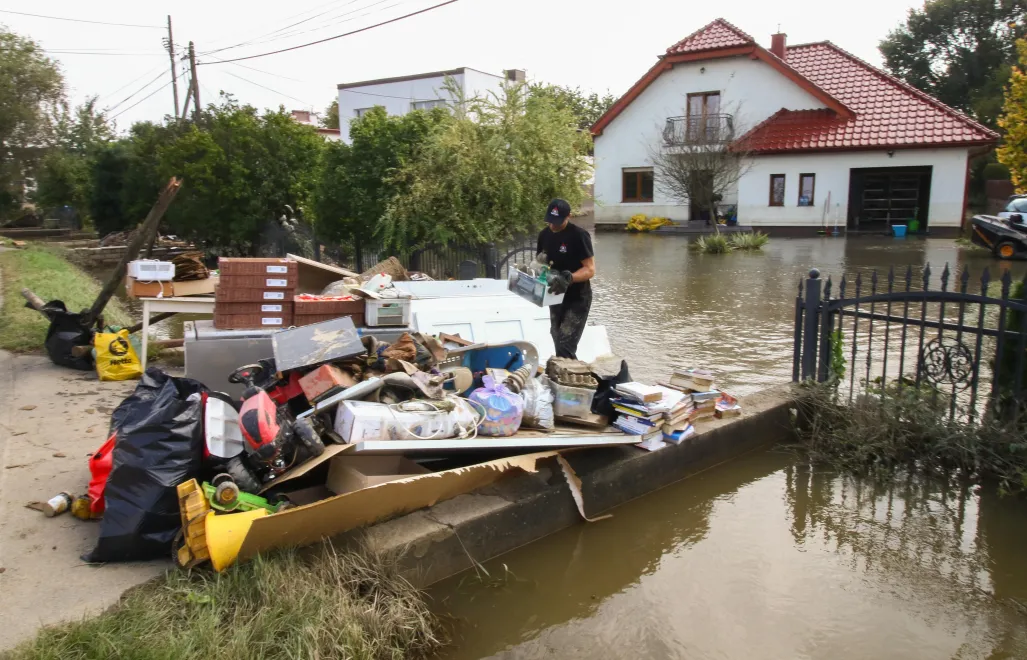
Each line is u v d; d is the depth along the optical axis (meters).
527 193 12.18
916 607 3.75
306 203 16.98
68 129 32.72
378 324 5.97
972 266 16.81
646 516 4.70
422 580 3.73
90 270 22.52
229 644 2.79
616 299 13.23
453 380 4.68
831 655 3.37
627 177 32.00
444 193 11.88
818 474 5.38
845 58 30.55
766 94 29.09
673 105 30.67
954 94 48.00
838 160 26.88
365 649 2.99
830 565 4.16
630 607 3.74
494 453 4.41
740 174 28.06
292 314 5.94
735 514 4.77
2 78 25.91
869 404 5.66
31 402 5.88
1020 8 45.16
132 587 3.14
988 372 6.97
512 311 6.92
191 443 3.44
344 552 3.56
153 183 21.81
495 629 3.53
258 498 3.51
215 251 18.81
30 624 2.85
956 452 5.22
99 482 3.75
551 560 4.16
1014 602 3.79
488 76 28.08
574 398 4.84
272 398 4.34
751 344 9.30
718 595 3.86
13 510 3.84
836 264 17.92
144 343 6.99
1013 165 13.55
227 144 17.67
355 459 3.88
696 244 23.88
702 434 5.33
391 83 28.98
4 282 13.48
